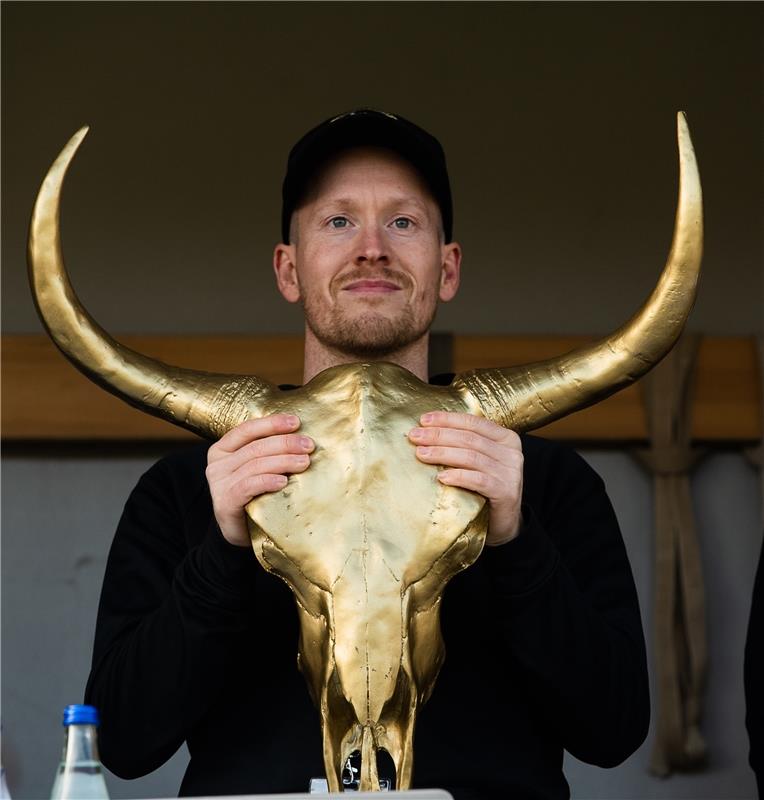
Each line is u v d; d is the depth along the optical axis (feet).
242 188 26.45
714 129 26.55
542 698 15.24
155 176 26.40
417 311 16.30
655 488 25.79
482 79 26.53
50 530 25.81
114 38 26.43
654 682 25.14
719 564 25.85
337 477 13.89
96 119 26.32
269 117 26.45
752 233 26.45
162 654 14.96
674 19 26.58
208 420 14.84
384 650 13.23
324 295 16.28
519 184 26.55
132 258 26.32
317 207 16.48
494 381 14.97
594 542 16.46
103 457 26.02
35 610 25.64
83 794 11.78
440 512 13.79
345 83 26.48
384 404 14.33
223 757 15.33
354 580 13.47
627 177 26.55
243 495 13.91
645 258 26.50
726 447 26.13
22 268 25.95
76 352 14.96
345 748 13.33
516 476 14.07
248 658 15.61
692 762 24.91
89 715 11.96
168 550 16.40
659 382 25.82
